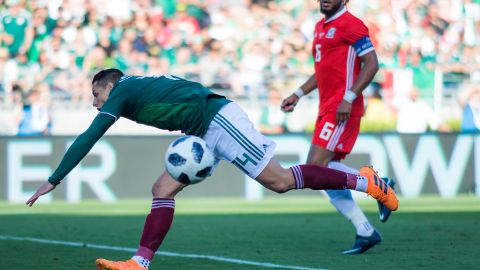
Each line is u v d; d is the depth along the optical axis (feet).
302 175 56.34
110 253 70.08
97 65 169.58
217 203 129.90
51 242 78.54
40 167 132.67
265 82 167.94
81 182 134.62
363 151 137.08
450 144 138.82
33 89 159.02
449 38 182.29
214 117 53.31
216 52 174.50
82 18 172.55
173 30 176.24
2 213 113.39
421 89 167.84
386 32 179.63
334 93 70.90
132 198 135.64
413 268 59.77
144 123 54.29
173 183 53.98
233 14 180.65
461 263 62.34
